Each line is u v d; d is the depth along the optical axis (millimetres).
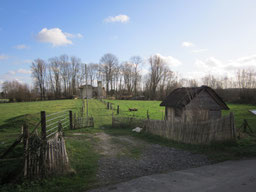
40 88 85125
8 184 5711
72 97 79000
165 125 12320
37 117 19781
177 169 6988
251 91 47000
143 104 49781
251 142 9797
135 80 92688
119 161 8195
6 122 20312
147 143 11727
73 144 10555
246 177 5645
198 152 9117
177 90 17578
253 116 24953
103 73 98500
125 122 17859
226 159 7816
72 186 5590
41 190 5352
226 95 53469
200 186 5207
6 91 89812
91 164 7637
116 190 5215
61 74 94000
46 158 6227
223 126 9766
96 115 27234
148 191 5051
